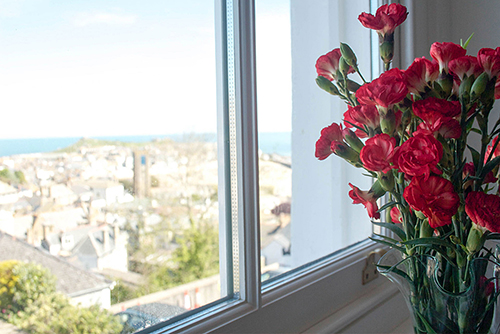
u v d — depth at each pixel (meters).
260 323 0.67
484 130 0.50
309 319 0.77
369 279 0.94
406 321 1.00
